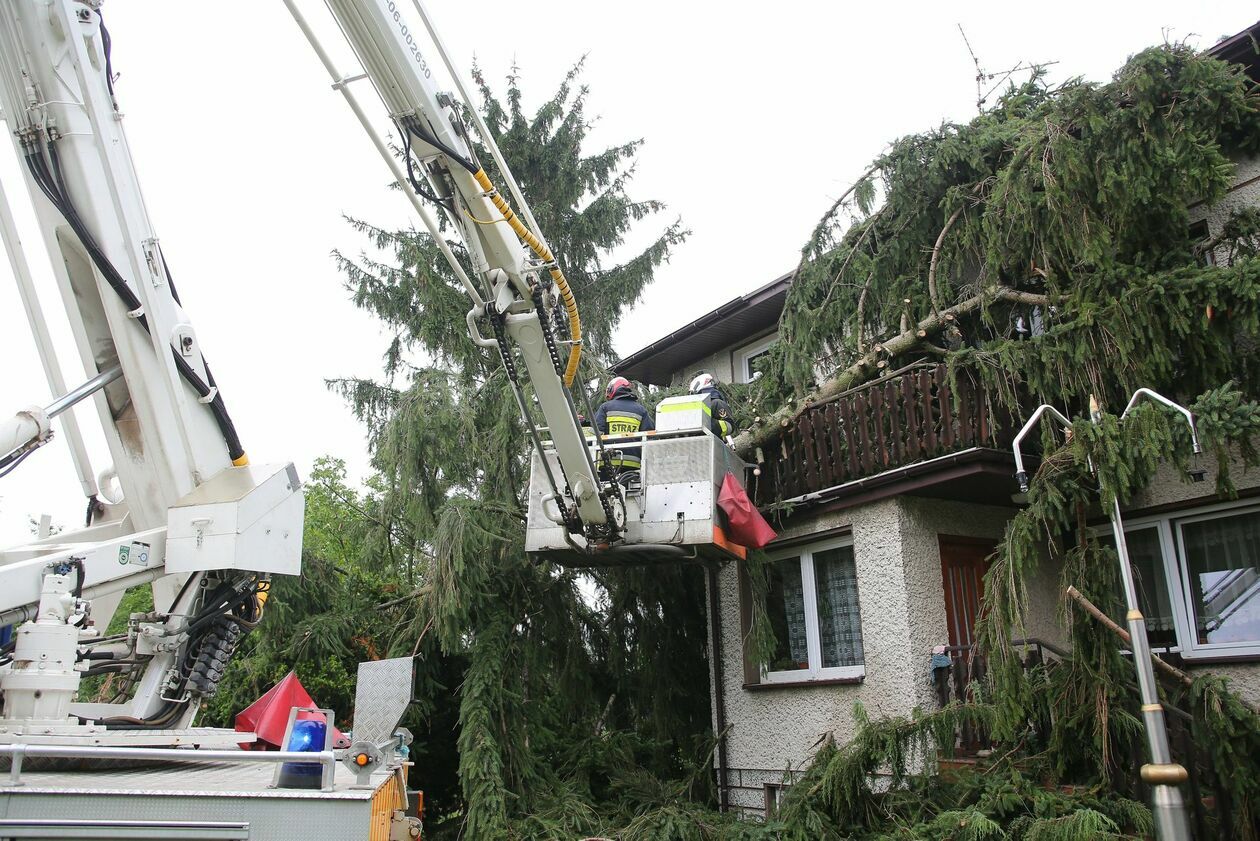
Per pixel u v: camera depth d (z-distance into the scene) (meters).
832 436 9.52
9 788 3.47
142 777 4.23
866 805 7.43
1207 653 8.06
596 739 10.92
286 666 10.66
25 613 4.69
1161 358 7.00
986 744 8.02
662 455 8.04
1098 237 7.44
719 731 10.66
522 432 9.95
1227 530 8.18
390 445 9.65
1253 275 6.58
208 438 5.80
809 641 9.96
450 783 11.77
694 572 11.62
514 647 9.44
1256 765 5.94
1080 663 6.59
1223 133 8.16
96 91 5.47
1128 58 7.34
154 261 5.62
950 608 9.06
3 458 4.96
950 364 8.30
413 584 10.94
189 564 5.30
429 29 5.49
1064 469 6.70
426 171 5.92
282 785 3.71
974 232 8.89
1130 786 6.45
